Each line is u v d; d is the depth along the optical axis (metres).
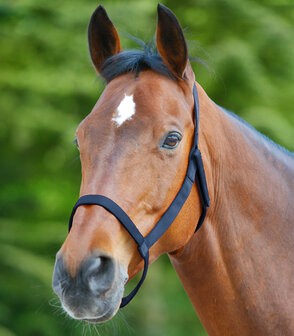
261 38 15.20
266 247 4.39
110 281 3.50
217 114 4.42
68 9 15.19
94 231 3.54
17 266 14.71
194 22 15.34
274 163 4.70
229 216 4.32
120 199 3.65
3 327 14.02
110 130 3.77
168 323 15.75
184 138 3.93
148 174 3.75
